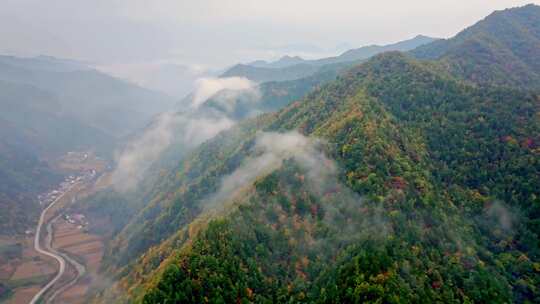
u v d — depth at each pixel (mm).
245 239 145000
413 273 125000
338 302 116875
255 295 127250
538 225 155750
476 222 165375
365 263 124438
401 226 142625
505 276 141250
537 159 174125
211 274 128125
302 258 145750
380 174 161125
